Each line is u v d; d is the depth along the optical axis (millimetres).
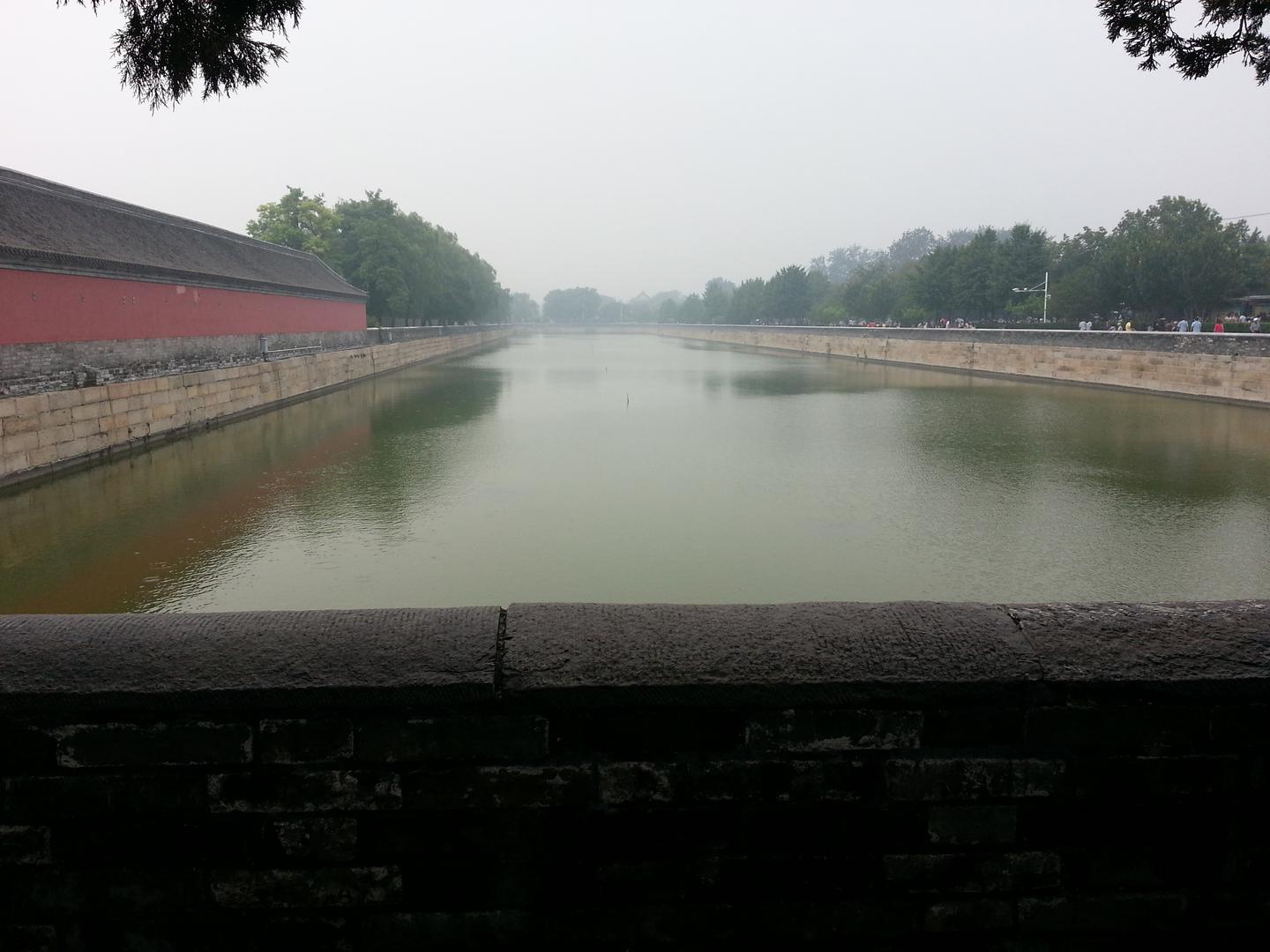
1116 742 2457
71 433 23797
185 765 2377
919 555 16109
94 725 2355
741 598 13852
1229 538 17000
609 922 2488
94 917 2443
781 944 2520
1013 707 2449
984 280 69500
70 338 24797
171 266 31859
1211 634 2500
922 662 2406
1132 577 14758
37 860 2408
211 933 2463
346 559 16109
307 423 34719
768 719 2430
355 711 2367
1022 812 2486
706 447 28484
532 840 2449
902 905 2516
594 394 47000
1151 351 40219
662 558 16031
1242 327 46844
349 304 58844
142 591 14453
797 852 2480
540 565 15625
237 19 4859
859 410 37750
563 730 2414
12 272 22094
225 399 34156
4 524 18844
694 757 2438
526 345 127438
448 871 2453
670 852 2471
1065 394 41875
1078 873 2516
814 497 20953
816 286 110250
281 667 2350
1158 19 5090
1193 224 66125
